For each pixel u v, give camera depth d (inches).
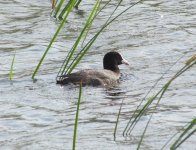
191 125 455.5
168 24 961.5
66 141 546.9
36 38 911.7
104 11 1018.7
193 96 665.6
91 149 529.7
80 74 710.5
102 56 838.5
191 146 533.0
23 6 1055.6
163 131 567.8
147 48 864.9
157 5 1049.5
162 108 629.3
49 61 817.5
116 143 542.3
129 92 689.6
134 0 1074.7
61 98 661.3
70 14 1003.9
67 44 886.4
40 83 710.5
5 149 529.3
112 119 601.0
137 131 568.4
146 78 744.3
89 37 914.1
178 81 722.8
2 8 1043.3
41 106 637.3
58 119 602.2
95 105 642.2
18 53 850.8
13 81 719.7
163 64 797.9
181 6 1043.3
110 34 925.8
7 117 606.2
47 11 1026.1
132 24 964.0
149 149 530.0
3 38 911.7
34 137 556.4
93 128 577.0
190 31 927.0
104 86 705.0
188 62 494.9
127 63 789.2
